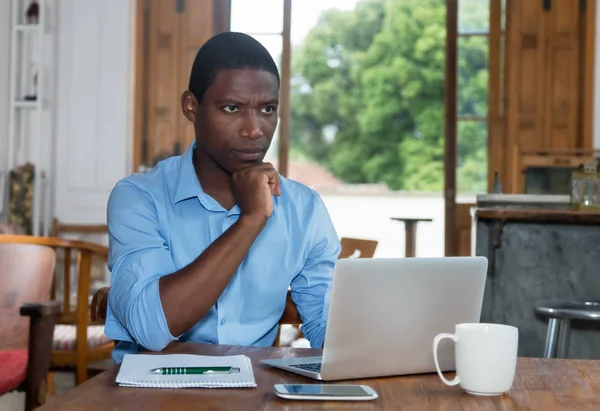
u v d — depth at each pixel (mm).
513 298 3996
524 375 1632
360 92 20438
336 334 1509
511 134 7508
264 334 2117
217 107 1919
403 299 1569
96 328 4395
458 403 1399
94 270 7234
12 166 7520
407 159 20312
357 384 1530
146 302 1774
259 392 1440
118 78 7777
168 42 7766
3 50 7508
